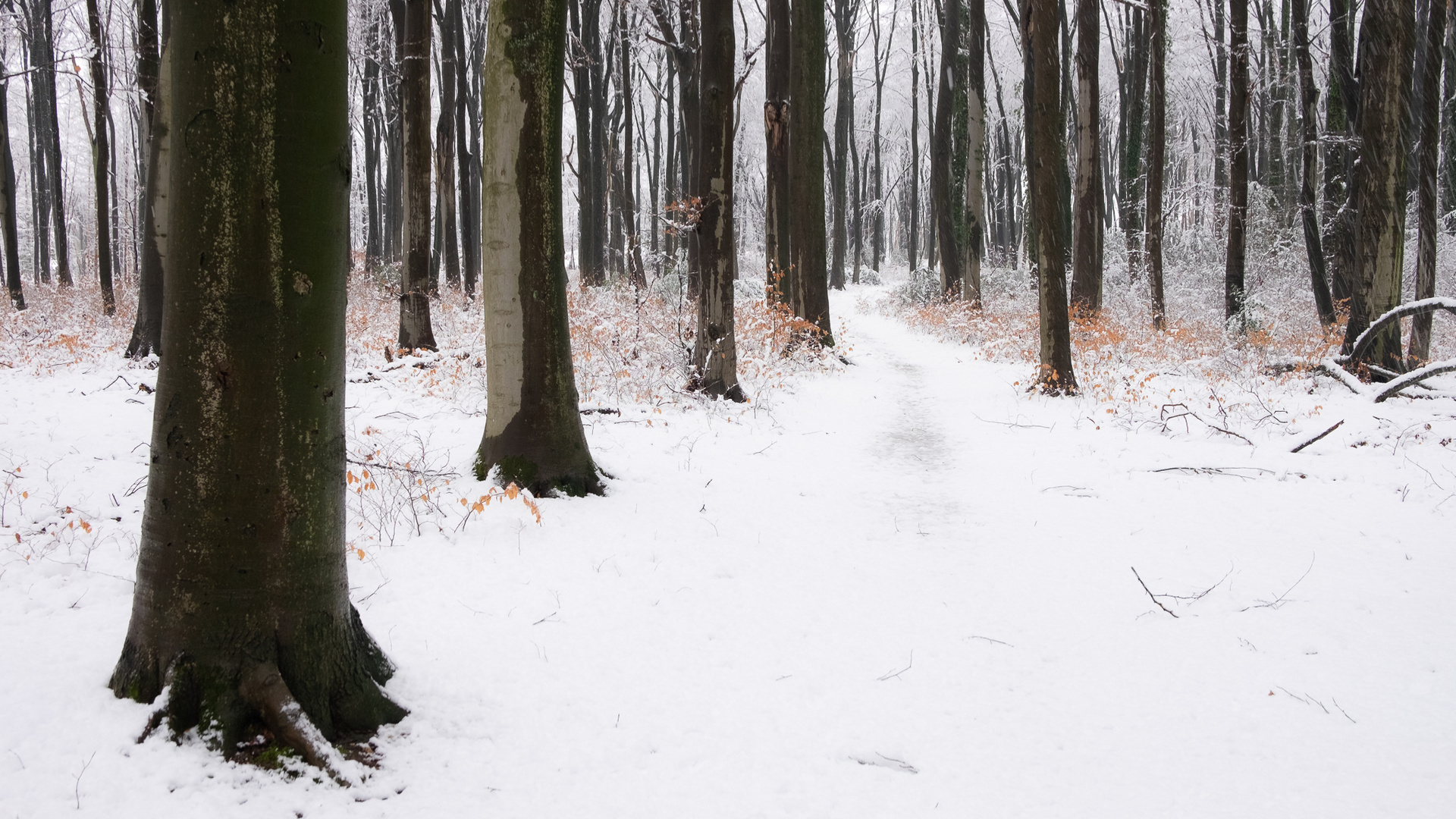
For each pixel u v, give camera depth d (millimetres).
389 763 2734
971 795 2725
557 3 5703
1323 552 5047
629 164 22266
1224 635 3955
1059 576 4805
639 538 5254
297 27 2471
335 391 2781
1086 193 15641
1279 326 15133
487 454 6152
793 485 6805
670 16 16297
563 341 6078
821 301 14438
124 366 10203
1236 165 14352
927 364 14555
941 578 4801
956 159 21672
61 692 2750
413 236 11531
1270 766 2879
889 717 3230
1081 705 3342
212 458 2566
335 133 2627
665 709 3236
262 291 2527
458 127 19438
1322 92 22484
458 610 4035
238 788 2445
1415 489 6250
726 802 2650
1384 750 2951
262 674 2635
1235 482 6695
